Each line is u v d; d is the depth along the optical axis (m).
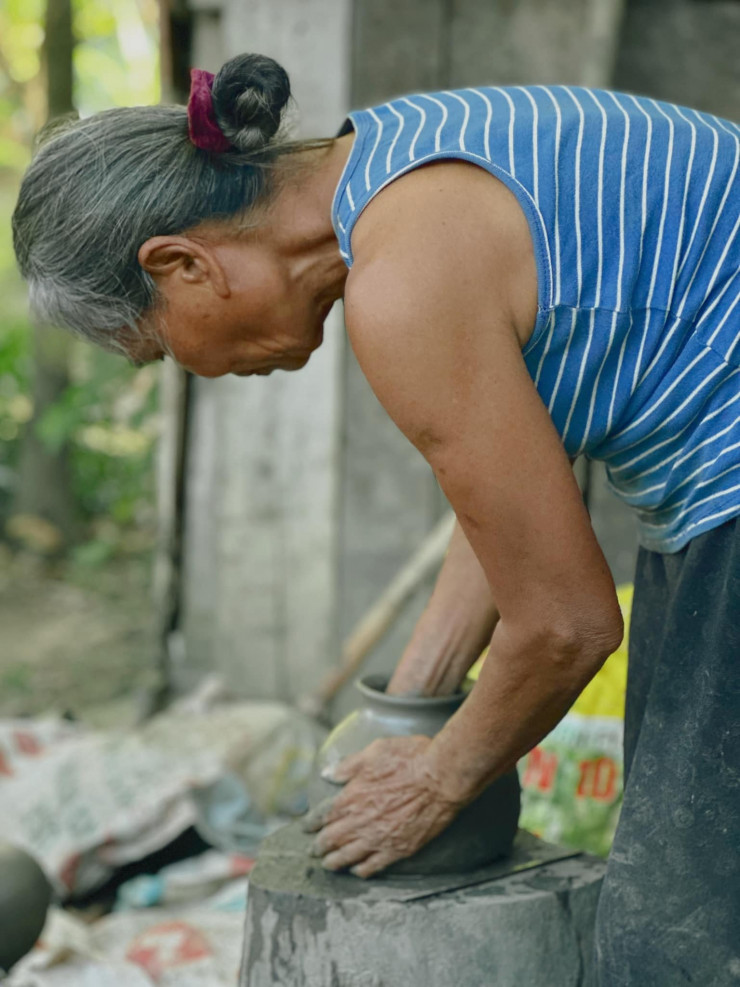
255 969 1.46
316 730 2.98
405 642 3.35
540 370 1.19
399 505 3.32
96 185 1.21
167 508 3.68
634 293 1.18
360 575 3.37
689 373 1.20
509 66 3.11
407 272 1.10
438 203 1.13
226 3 3.25
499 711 1.26
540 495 1.12
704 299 1.20
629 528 3.10
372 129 1.24
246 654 3.57
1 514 6.39
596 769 2.06
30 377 6.11
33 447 6.12
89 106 8.13
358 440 3.32
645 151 1.19
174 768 2.72
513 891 1.45
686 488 1.26
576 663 1.18
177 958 2.13
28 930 1.92
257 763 2.87
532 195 1.15
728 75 3.06
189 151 1.22
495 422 1.11
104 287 1.25
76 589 5.61
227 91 1.17
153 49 7.71
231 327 1.29
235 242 1.24
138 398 6.49
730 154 1.23
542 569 1.14
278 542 3.50
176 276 1.25
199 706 3.17
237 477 3.51
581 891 1.47
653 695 1.27
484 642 1.58
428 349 1.10
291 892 1.44
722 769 1.21
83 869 2.55
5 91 7.70
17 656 4.74
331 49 3.17
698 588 1.24
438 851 1.46
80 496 6.58
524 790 2.11
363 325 1.12
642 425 1.24
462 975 1.41
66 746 2.84
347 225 1.18
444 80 3.14
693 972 1.22
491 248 1.13
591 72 2.92
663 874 1.24
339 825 1.45
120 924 2.34
